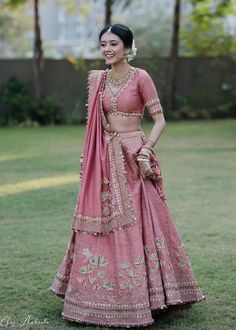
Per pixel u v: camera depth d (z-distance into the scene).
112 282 3.91
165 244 3.99
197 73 21.34
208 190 8.52
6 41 40.22
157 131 4.09
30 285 4.75
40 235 6.21
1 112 20.31
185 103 21.12
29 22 37.94
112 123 4.10
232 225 6.59
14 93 20.20
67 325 3.98
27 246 5.82
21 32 40.06
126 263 3.87
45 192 8.42
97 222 3.95
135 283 3.85
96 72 4.20
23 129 18.84
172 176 9.66
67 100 20.95
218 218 6.90
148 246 3.92
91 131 4.09
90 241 3.98
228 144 13.97
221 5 22.52
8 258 5.45
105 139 4.05
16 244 5.89
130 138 4.07
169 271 3.93
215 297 4.47
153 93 4.09
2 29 38.09
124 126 4.09
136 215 3.94
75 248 4.04
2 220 6.85
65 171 10.25
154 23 41.38
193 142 14.43
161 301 3.86
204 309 4.26
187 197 8.05
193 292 4.10
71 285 4.01
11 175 9.90
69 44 45.16
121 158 4.00
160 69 21.34
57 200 7.87
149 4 42.22
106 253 3.94
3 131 18.20
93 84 4.16
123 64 4.08
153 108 4.09
